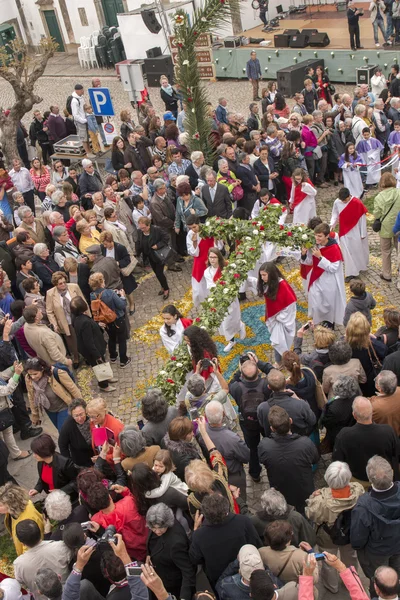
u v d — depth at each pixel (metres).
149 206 12.72
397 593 4.62
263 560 5.13
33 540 5.55
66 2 33.22
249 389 7.14
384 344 7.64
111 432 7.06
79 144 17.72
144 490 5.70
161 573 5.50
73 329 10.25
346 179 14.09
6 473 8.07
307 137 14.74
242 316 11.23
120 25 27.80
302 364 7.77
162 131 16.64
